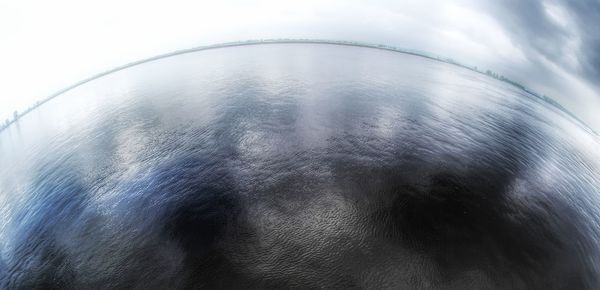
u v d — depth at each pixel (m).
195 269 7.04
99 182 11.56
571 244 7.86
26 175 14.91
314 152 11.19
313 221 7.95
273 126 13.75
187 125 15.18
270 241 7.50
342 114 14.89
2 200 13.56
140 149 13.59
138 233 8.55
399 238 7.38
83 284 7.47
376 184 9.24
